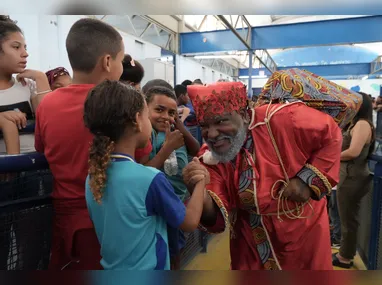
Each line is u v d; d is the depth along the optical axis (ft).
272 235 3.87
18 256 3.53
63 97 3.27
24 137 4.37
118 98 2.74
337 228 9.27
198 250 8.56
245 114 3.67
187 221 2.96
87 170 3.26
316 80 4.09
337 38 18.42
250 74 22.15
